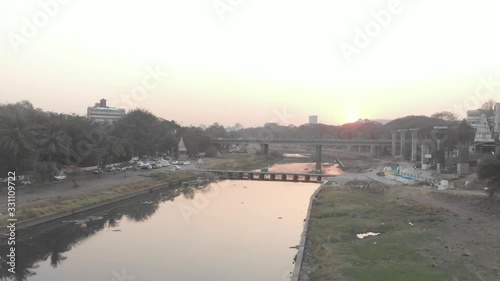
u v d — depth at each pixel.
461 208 52.12
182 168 121.88
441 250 34.25
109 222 57.75
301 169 146.00
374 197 64.94
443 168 92.00
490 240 37.19
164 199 79.19
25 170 72.94
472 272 28.70
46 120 83.25
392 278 27.70
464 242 36.69
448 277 27.72
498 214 47.00
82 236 49.59
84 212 63.41
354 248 35.84
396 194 65.19
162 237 48.69
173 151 152.50
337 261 32.16
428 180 76.44
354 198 63.94
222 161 149.75
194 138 168.50
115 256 41.19
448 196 58.03
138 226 55.03
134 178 91.88
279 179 118.44
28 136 67.31
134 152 122.19
